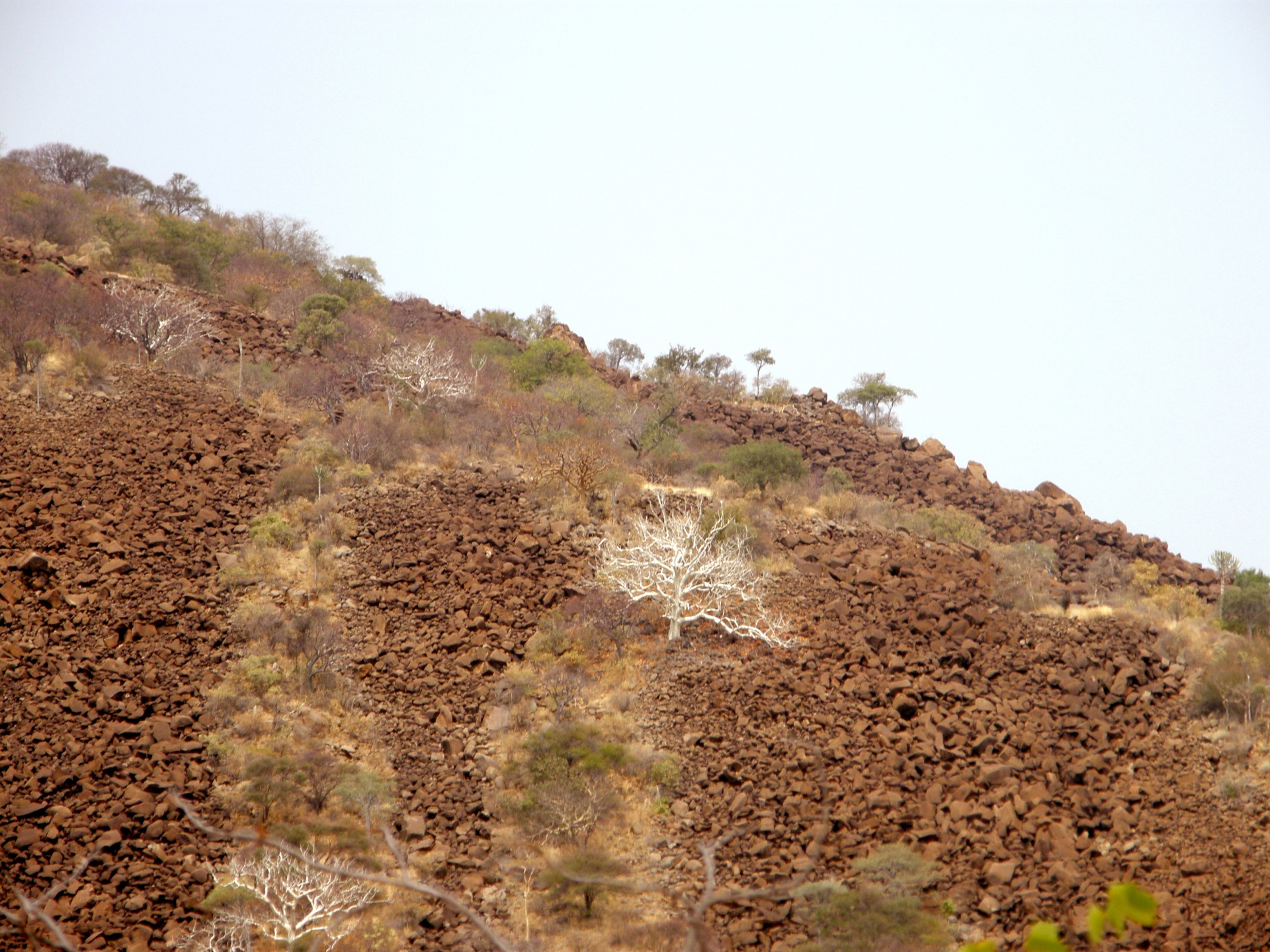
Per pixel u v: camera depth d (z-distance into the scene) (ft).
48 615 79.05
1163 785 70.85
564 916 57.82
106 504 97.09
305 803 65.05
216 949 50.44
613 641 86.22
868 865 60.23
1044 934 9.50
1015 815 66.33
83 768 64.03
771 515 114.62
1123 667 85.56
